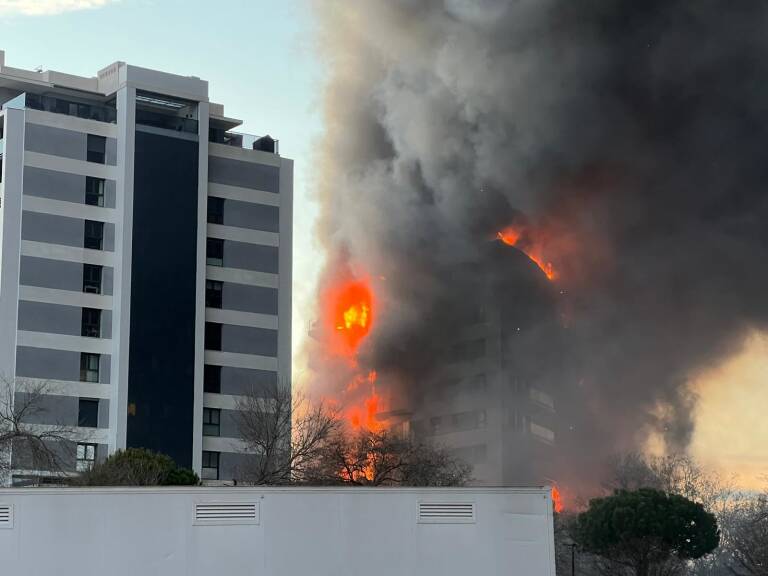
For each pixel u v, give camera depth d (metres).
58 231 108.50
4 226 106.69
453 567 39.25
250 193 119.38
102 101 114.69
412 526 39.12
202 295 112.94
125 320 108.56
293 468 88.38
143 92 113.56
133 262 110.06
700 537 96.31
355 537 38.53
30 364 105.25
